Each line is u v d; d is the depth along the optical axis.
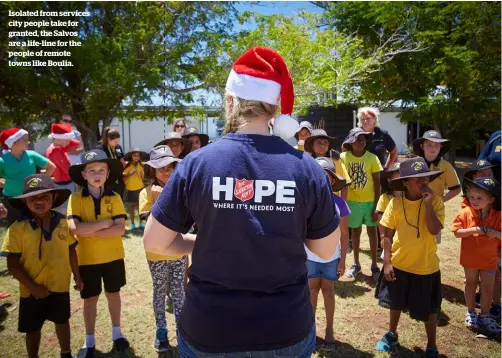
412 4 14.45
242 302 1.37
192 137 5.40
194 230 2.27
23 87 12.23
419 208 3.25
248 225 1.35
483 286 3.64
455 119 15.61
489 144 4.76
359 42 12.20
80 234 3.15
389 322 3.80
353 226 4.93
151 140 21.73
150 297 4.46
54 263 3.03
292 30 9.34
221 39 12.05
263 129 1.50
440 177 4.43
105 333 3.68
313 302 3.48
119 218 3.36
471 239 3.68
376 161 4.97
